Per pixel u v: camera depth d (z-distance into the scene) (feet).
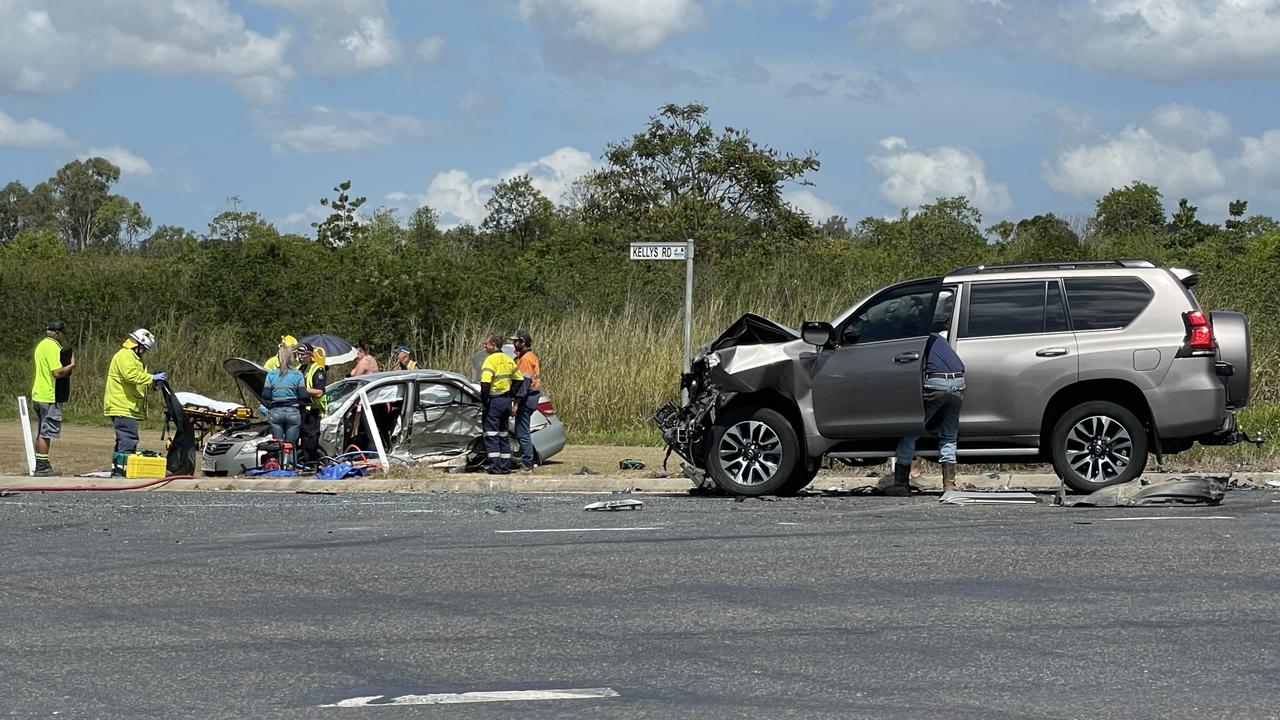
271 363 88.33
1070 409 59.16
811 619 34.83
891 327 61.31
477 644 32.58
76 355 143.23
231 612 36.63
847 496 62.80
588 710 26.78
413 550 46.75
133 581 41.37
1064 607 35.78
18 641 33.47
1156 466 70.64
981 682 28.50
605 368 109.19
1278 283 103.40
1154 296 59.11
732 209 213.05
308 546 48.08
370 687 28.76
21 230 523.70
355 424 80.07
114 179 532.32
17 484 72.69
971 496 58.08
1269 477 67.15
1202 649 31.12
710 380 63.00
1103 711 26.30
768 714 26.37
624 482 69.97
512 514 56.70
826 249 189.16
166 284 160.04
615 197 217.97
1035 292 60.03
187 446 78.54
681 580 40.37
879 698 27.40
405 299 132.26
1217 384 57.93
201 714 26.86
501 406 76.95
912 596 37.47
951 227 249.14
